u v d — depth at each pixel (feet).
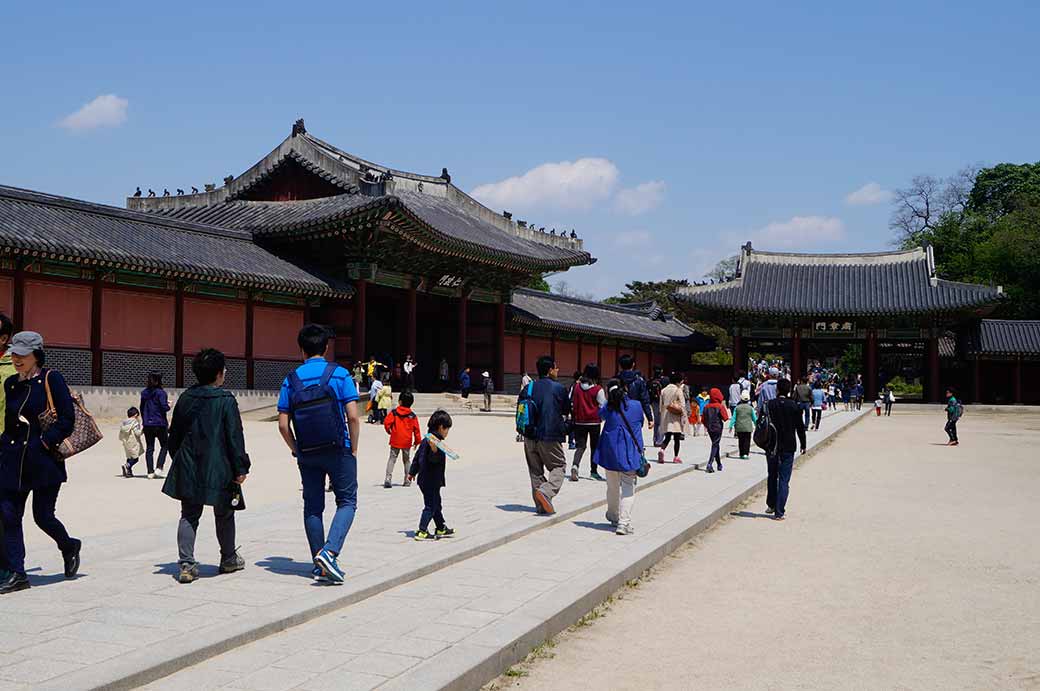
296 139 167.22
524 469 73.05
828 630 30.17
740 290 252.21
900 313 233.35
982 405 241.76
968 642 28.96
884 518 56.03
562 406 47.98
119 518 48.75
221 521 32.19
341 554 36.19
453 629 26.37
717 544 46.09
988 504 63.57
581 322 222.48
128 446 66.90
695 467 76.95
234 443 31.35
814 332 247.09
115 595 28.66
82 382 115.85
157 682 21.17
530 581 33.06
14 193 114.73
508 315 195.72
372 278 152.56
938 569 40.50
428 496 40.11
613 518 46.47
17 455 29.35
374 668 22.47
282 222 152.66
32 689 19.43
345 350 157.58
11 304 108.17
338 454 31.48
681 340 260.42
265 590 29.50
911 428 163.12
